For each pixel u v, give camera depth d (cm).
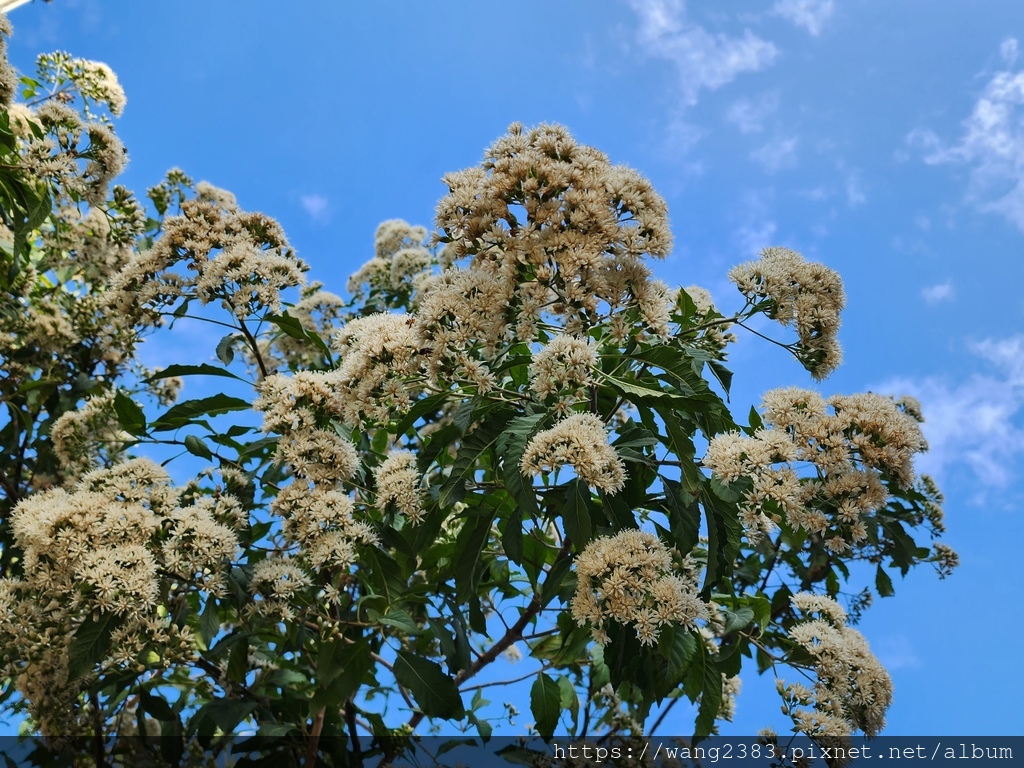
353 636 346
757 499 289
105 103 527
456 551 332
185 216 394
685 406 300
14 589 317
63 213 534
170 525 311
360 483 366
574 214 291
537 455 268
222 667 377
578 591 276
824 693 304
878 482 297
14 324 484
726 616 345
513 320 299
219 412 364
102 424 443
